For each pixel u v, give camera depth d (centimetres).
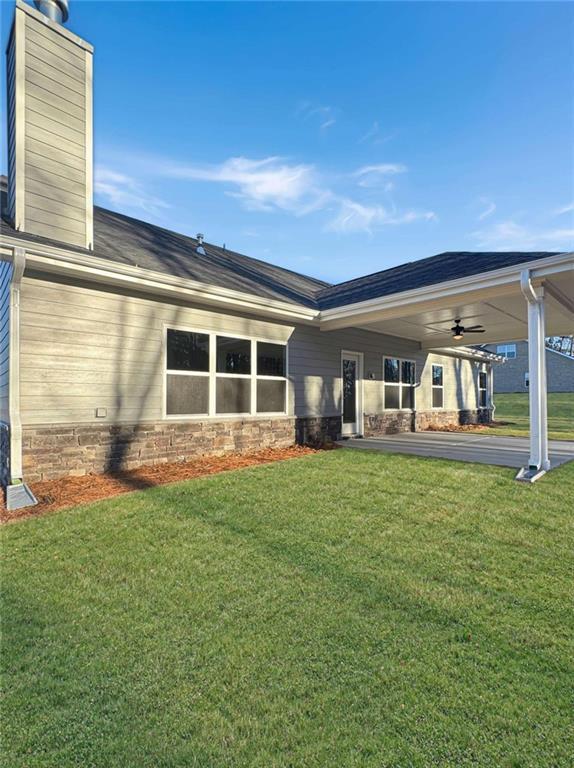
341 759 173
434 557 357
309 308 890
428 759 172
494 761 171
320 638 250
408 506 479
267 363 877
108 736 184
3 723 191
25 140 609
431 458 741
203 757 174
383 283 997
